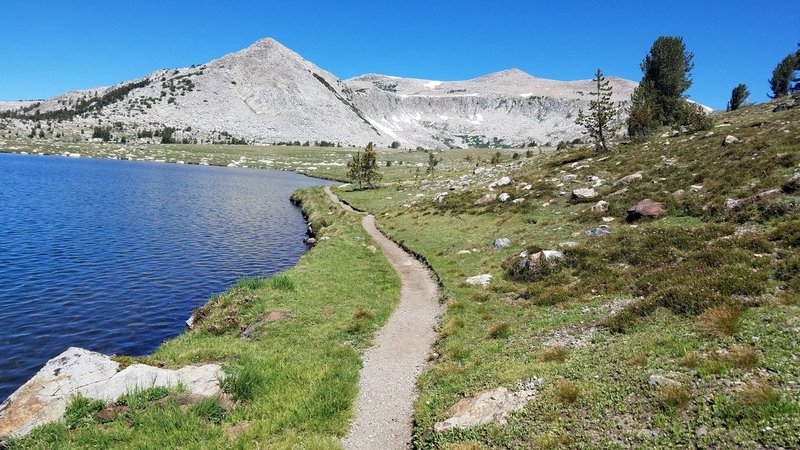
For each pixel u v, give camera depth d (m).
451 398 13.08
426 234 43.22
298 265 33.00
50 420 12.58
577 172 51.53
